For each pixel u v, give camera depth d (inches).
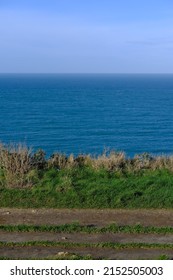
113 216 552.7
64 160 707.4
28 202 592.1
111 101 4985.2
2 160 685.3
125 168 692.1
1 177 652.7
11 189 621.3
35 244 461.4
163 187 624.1
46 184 634.8
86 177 663.1
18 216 550.0
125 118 3353.8
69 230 501.4
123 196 600.1
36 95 5920.3
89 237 483.5
